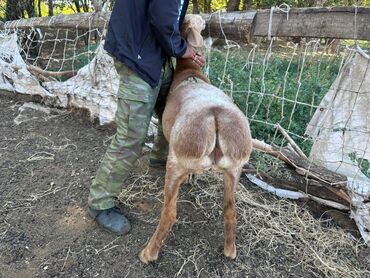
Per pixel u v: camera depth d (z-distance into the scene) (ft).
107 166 8.25
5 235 8.50
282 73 17.99
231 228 7.66
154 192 10.02
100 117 13.29
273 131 12.51
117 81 12.69
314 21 8.29
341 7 7.89
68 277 7.53
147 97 7.80
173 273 7.68
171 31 7.04
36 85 15.01
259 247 8.46
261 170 10.41
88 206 8.96
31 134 12.97
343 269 8.02
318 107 9.87
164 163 10.77
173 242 8.39
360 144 9.28
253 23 9.16
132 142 8.04
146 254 7.77
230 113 6.72
